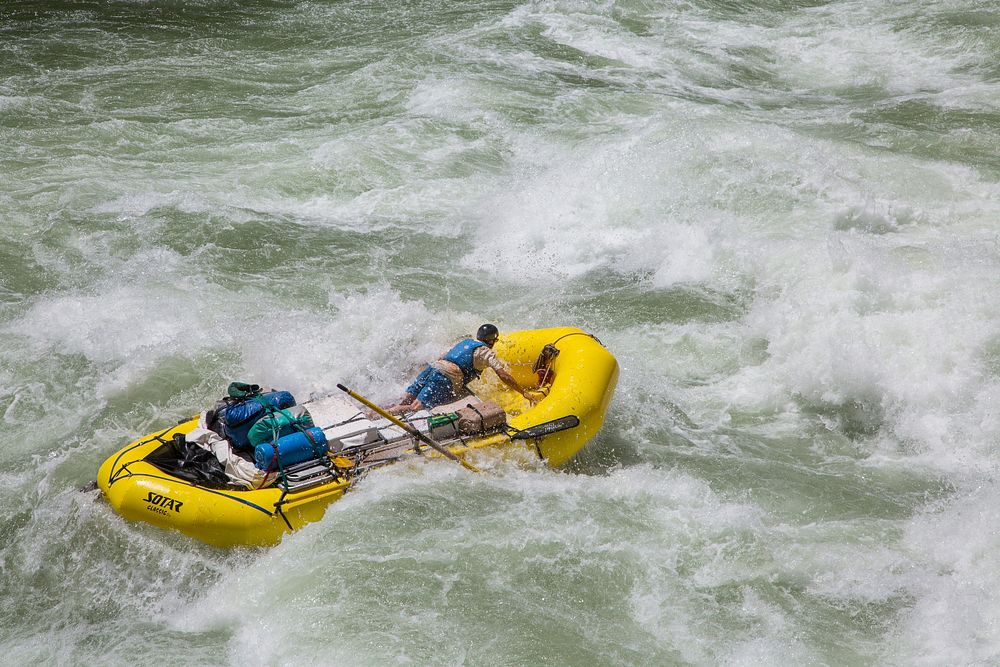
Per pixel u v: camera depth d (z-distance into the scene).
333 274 39.88
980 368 31.56
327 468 25.02
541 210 45.06
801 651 21.30
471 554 23.39
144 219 42.91
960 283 35.00
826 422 31.11
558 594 22.56
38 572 24.11
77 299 36.62
